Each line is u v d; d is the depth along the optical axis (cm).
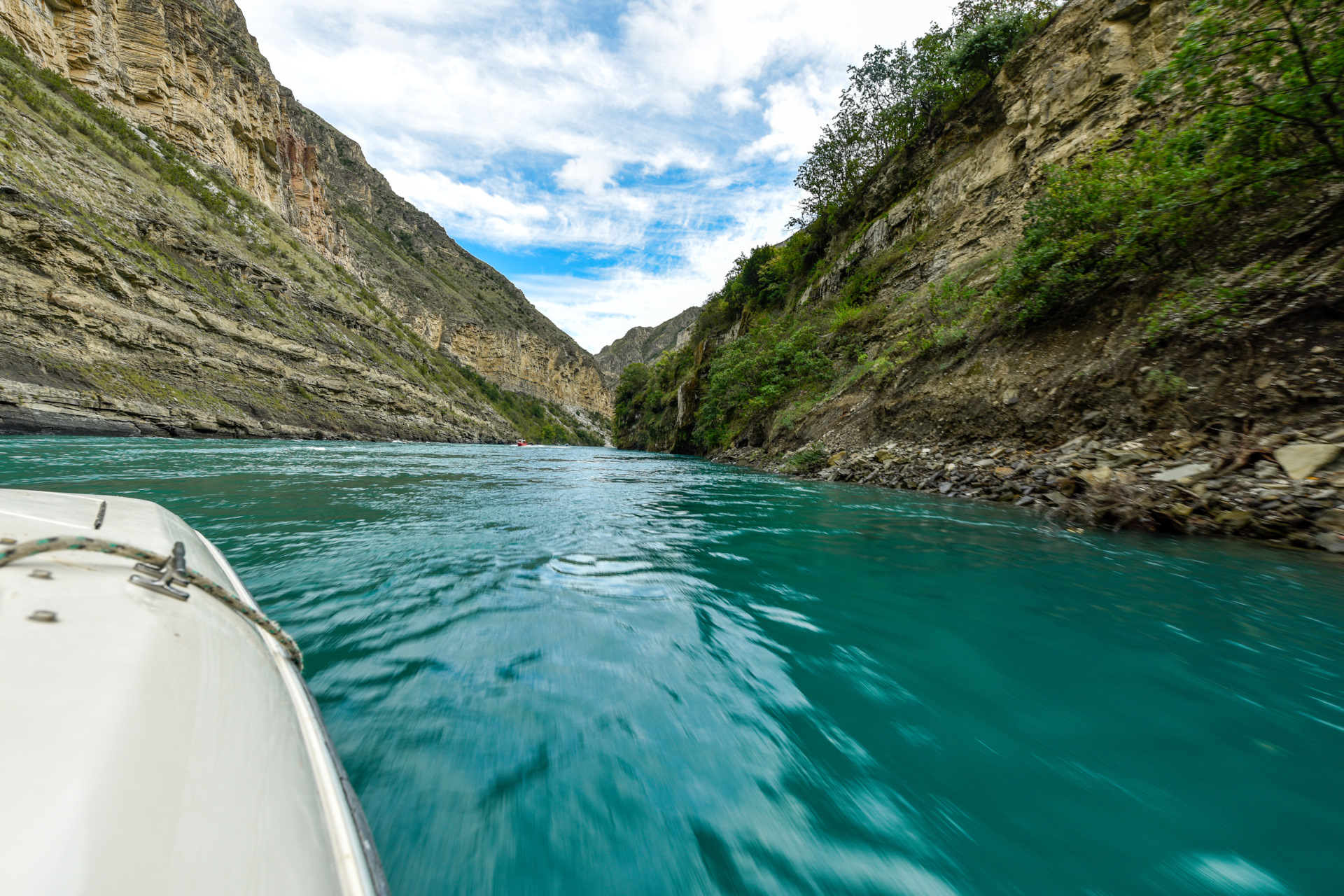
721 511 679
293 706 126
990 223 1423
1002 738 187
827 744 181
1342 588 350
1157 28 1114
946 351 1122
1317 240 585
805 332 1945
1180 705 211
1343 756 177
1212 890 125
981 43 1612
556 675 224
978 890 125
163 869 59
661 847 135
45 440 1495
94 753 67
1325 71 550
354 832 103
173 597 120
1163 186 729
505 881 124
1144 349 716
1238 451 553
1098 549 459
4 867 46
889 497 827
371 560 383
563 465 1702
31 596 97
